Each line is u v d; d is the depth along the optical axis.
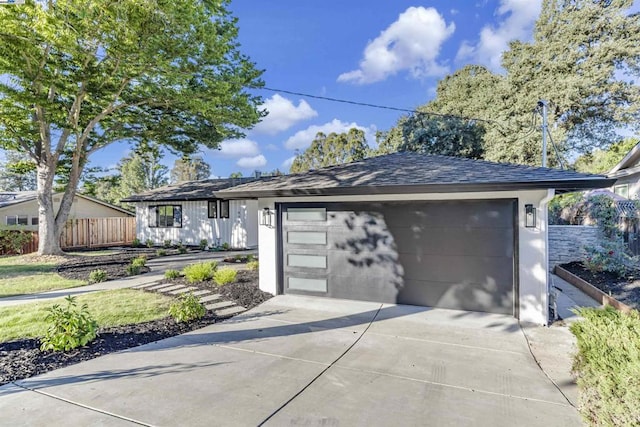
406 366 4.26
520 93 24.25
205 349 4.77
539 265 5.84
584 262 10.02
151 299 7.37
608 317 3.52
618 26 21.92
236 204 18.09
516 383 3.83
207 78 12.84
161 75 12.55
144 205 20.69
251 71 14.79
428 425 3.04
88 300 7.30
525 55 24.17
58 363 4.23
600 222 10.26
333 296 7.50
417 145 27.00
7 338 5.02
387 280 7.07
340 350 4.75
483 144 25.81
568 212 14.23
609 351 2.82
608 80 22.48
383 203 7.08
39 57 10.95
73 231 18.59
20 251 15.89
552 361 4.41
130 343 4.95
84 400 3.40
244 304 7.07
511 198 6.14
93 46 11.15
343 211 7.42
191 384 3.75
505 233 6.21
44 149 13.55
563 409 3.30
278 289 7.91
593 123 24.19
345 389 3.68
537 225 5.86
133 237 21.78
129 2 9.84
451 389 3.69
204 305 6.94
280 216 7.96
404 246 6.93
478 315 6.25
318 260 7.62
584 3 23.14
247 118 14.45
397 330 5.55
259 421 3.07
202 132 15.67
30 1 9.40
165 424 3.01
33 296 7.74
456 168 6.92
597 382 2.77
